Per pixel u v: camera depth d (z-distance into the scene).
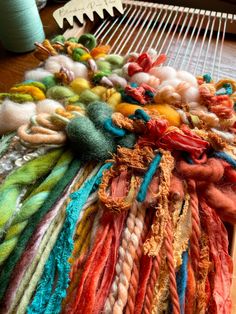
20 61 0.73
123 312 0.34
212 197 0.40
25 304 0.34
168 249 0.36
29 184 0.42
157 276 0.35
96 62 0.59
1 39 0.73
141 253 0.36
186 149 0.42
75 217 0.38
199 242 0.40
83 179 0.43
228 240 0.44
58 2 0.86
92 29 0.80
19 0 0.64
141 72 0.54
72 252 0.37
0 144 0.46
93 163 0.44
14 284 0.34
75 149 0.44
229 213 0.40
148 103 0.50
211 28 0.77
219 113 0.47
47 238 0.37
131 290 0.35
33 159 0.43
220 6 0.89
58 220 0.38
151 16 0.83
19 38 0.71
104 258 0.36
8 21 0.67
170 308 0.36
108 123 0.44
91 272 0.35
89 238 0.38
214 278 0.39
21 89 0.51
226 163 0.42
